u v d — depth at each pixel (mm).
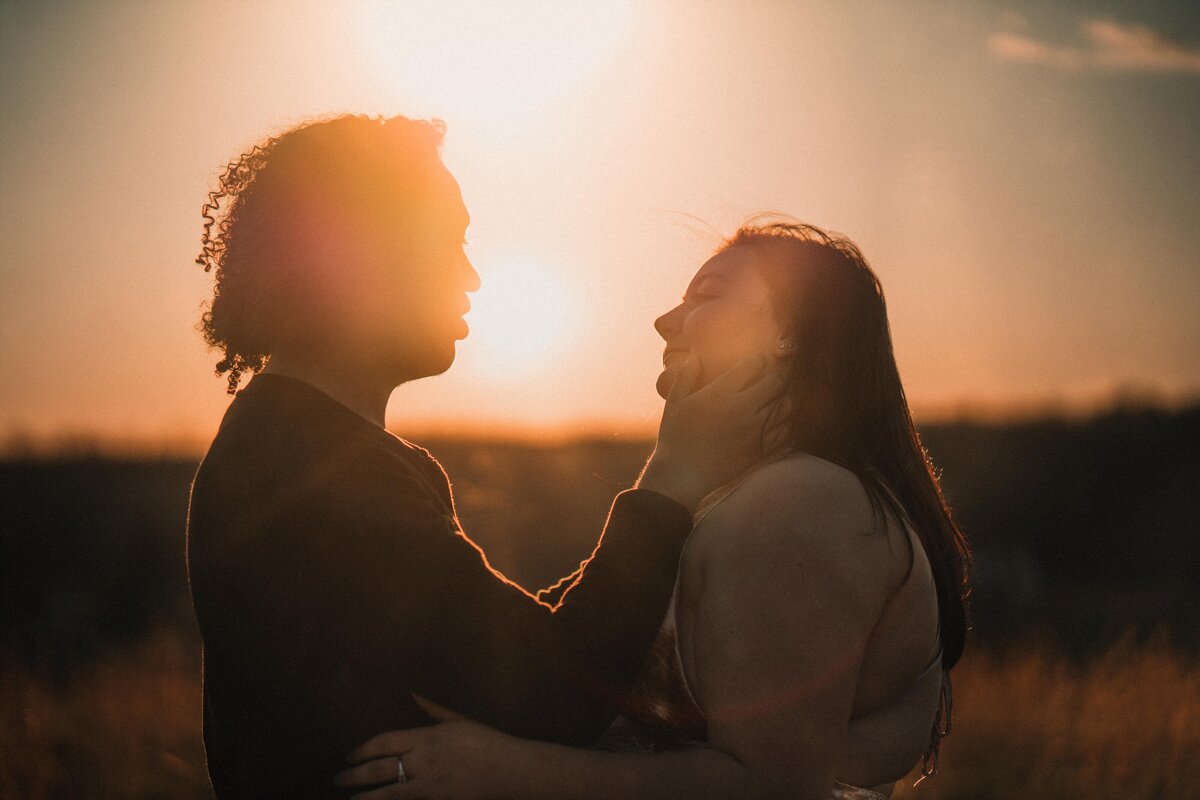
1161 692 6723
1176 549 16406
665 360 2404
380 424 2217
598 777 1818
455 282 2215
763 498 1906
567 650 1954
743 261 2283
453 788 1814
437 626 1926
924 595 2059
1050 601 12477
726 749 1809
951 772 5582
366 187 2094
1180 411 22406
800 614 1803
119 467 18141
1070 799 5219
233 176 2145
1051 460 20078
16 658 8398
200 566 1979
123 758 5820
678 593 2016
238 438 2002
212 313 2127
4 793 5340
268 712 1916
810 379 2174
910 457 2232
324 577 1912
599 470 15078
